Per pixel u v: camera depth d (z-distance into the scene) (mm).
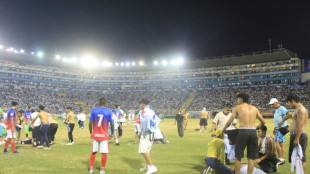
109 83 92938
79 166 8711
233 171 6883
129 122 39062
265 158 7590
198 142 14875
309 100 59500
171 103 76875
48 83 83562
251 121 6523
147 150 7766
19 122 15711
